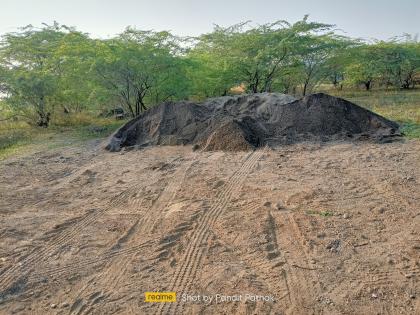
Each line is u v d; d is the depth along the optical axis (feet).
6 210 20.01
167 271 13.83
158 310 11.78
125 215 18.79
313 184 21.71
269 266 13.82
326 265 13.70
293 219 17.26
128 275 13.69
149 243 15.87
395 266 13.44
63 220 18.42
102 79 44.14
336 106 35.01
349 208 18.28
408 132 33.17
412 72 86.07
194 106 37.29
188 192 21.45
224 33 59.62
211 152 30.63
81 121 50.90
